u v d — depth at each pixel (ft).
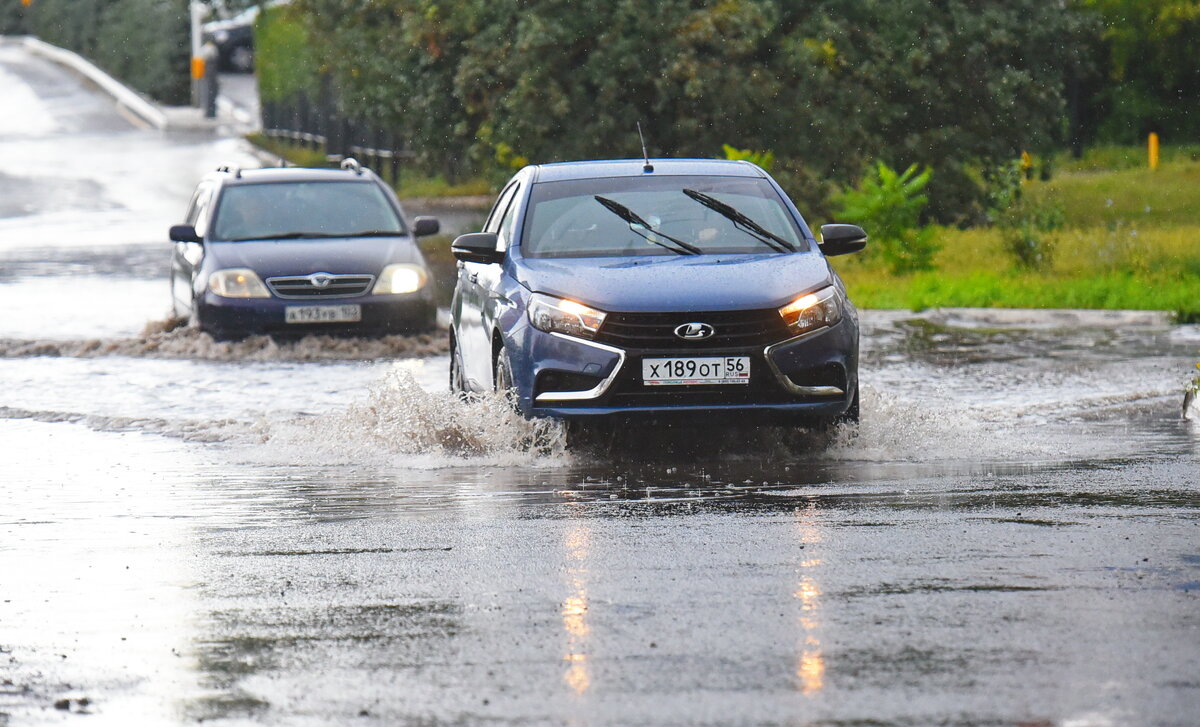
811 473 79.25
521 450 87.66
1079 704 40.78
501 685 43.24
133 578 57.88
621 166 97.50
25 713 41.83
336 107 447.83
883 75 252.42
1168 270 191.83
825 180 250.78
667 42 238.89
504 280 90.74
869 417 90.99
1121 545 59.52
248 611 52.21
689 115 245.45
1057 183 346.13
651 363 83.76
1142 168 393.91
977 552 58.65
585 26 240.94
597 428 88.99
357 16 273.13
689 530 64.23
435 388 119.96
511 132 244.22
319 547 62.90
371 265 146.72
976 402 107.86
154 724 40.75
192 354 142.20
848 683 42.78
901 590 52.85
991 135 264.72
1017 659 44.73
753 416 84.79
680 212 93.35
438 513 70.03
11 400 115.55
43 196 354.33
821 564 57.11
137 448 93.25
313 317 144.66
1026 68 265.54
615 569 57.11
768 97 241.96
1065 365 128.16
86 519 70.69
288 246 148.46
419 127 267.80
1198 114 437.58
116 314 172.45
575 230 92.32
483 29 250.37
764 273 86.69
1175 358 131.64
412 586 55.31
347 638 48.47
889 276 201.98
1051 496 70.69
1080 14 265.75
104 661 46.62
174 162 435.53
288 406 111.65
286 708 41.70
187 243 155.02
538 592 53.83
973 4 260.21
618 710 40.91
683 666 44.62
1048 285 180.34
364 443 90.27
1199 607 50.14
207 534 66.39
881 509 68.13
